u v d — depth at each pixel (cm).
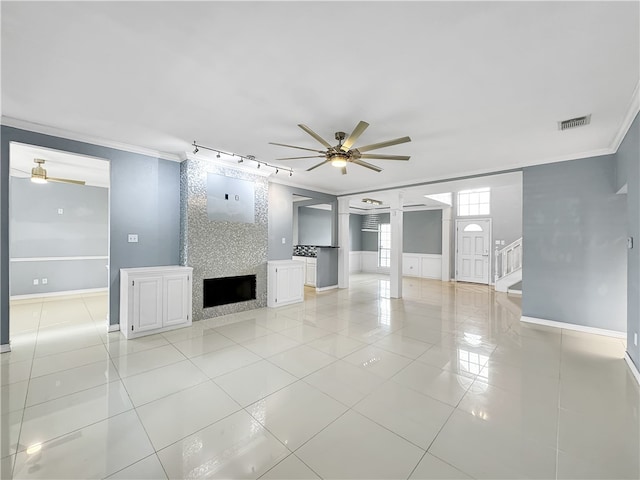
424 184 574
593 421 202
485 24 167
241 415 206
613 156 378
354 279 938
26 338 357
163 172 426
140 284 363
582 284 400
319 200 758
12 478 150
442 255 894
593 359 307
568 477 154
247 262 496
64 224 611
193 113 288
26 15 161
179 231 441
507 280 696
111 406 215
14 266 561
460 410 214
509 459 166
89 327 400
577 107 268
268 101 262
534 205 438
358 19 164
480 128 317
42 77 227
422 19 163
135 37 181
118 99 261
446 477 153
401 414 209
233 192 475
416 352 323
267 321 440
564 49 188
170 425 194
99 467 158
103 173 535
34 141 322
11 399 223
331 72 217
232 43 186
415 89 239
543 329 409
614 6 152
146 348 328
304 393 236
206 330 394
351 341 357
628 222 296
